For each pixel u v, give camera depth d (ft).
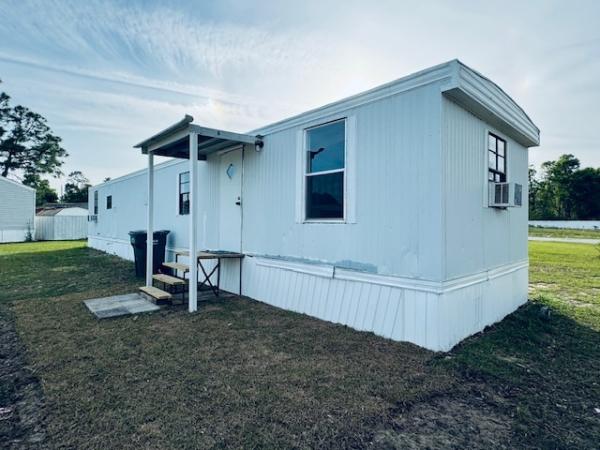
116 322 14.43
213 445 6.54
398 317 12.37
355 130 13.85
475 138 13.69
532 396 8.72
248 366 10.14
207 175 23.43
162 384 9.00
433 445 6.70
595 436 7.12
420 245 11.79
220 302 18.03
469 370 9.98
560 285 23.94
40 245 56.54
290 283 16.66
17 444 6.57
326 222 15.02
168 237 28.73
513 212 17.63
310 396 8.40
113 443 6.58
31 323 14.28
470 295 13.08
